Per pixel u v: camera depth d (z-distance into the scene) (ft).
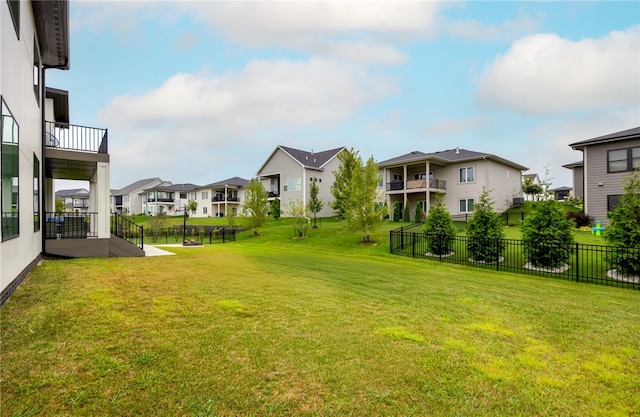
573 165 78.43
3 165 15.17
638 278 26.37
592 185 57.93
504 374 9.89
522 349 11.85
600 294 22.00
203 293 17.99
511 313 16.35
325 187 106.42
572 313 16.62
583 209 59.67
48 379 8.46
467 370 10.07
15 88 17.92
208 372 9.29
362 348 11.40
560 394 8.93
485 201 39.70
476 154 86.89
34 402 7.50
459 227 63.10
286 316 14.55
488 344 12.21
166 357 10.03
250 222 76.79
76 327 11.96
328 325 13.61
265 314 14.71
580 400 8.69
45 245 29.99
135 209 198.18
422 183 83.20
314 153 120.98
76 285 18.29
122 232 45.19
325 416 7.62
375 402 8.26
